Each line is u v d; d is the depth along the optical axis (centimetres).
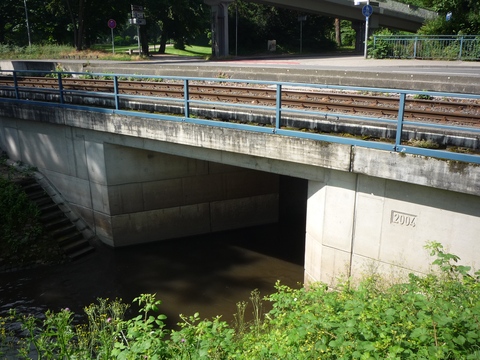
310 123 968
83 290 1211
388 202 850
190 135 1127
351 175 885
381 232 872
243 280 1238
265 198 1616
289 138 934
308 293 693
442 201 784
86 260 1392
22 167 1705
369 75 1373
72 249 1423
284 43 5856
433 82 1180
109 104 1434
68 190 1584
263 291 1173
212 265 1330
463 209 764
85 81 1638
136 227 1473
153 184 1458
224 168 1524
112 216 1445
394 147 794
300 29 5547
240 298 1143
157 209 1481
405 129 850
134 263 1359
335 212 929
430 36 2908
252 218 1616
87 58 3419
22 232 1420
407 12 4684
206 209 1538
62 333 565
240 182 1562
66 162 1554
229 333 602
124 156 1411
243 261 1353
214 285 1213
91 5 4284
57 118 1495
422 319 501
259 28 5762
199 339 569
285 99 1113
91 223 1534
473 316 495
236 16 5050
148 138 1241
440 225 796
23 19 4681
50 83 1783
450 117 900
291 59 3300
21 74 2552
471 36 2723
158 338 571
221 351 579
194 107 1198
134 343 546
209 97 1308
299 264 1326
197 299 1145
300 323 575
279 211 1717
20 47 3969
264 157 1014
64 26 4822
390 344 484
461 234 776
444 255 657
